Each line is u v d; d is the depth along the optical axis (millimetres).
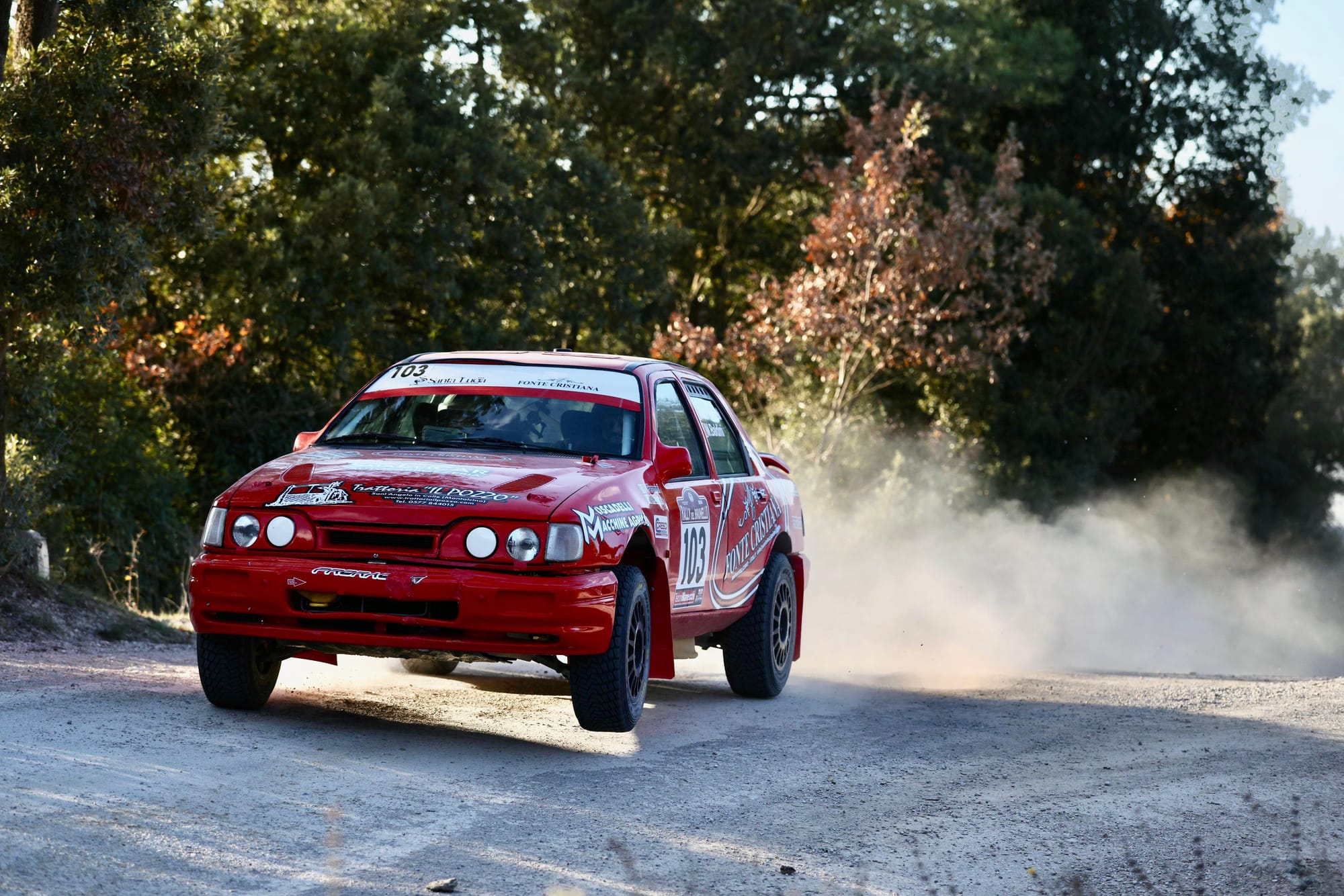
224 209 75375
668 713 22188
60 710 18312
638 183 101125
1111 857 14445
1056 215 97938
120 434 57438
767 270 105688
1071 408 100750
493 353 22344
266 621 17750
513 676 26000
